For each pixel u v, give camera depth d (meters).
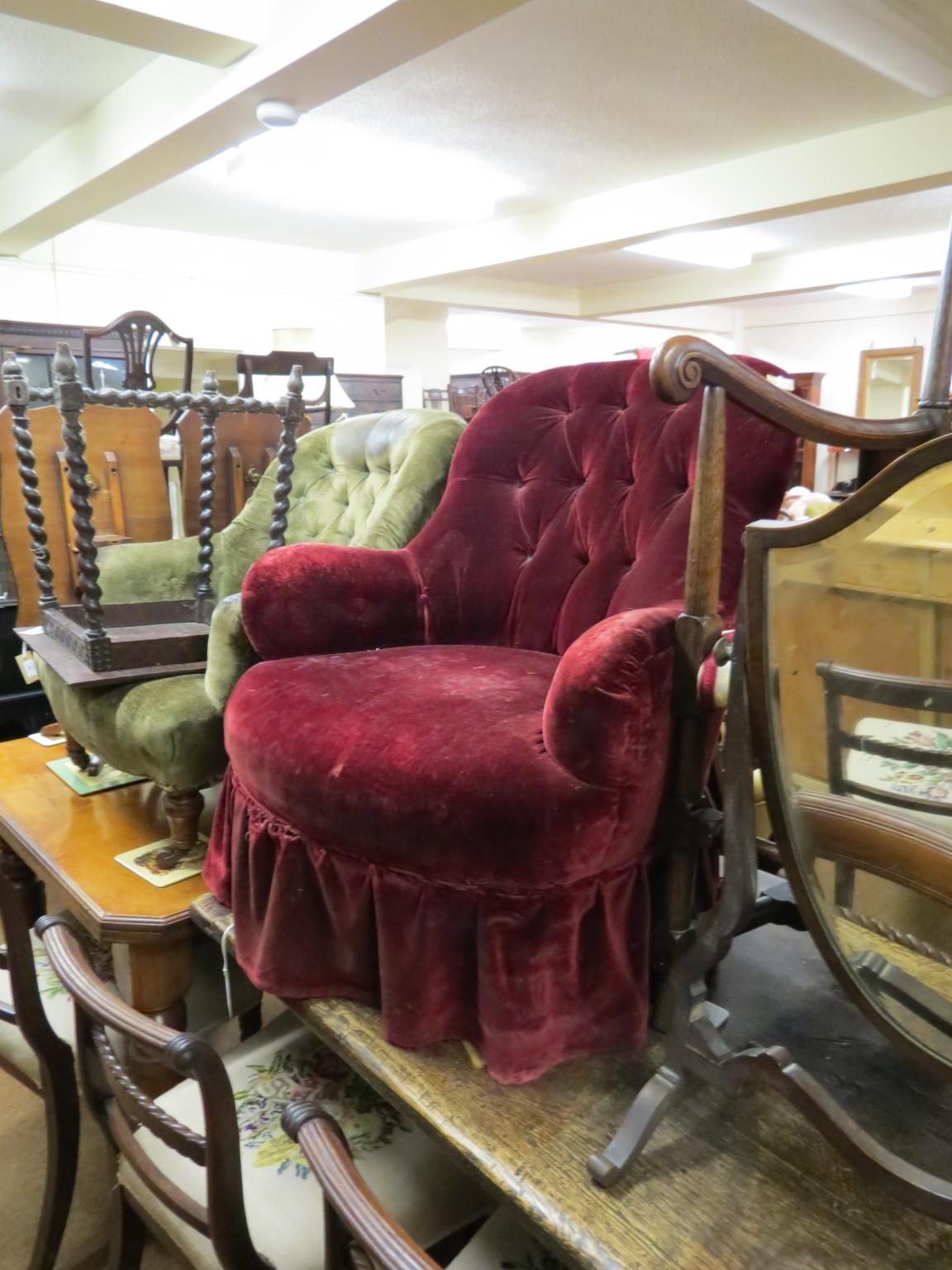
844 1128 0.73
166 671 1.55
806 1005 1.06
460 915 0.98
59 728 2.18
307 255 6.16
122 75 3.30
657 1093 0.85
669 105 3.57
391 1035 1.02
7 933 1.03
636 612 0.93
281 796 1.08
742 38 2.97
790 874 0.79
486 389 6.70
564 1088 0.96
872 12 2.75
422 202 4.91
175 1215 0.91
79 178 3.81
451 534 1.62
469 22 2.38
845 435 0.87
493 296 7.23
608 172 4.47
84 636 1.52
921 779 0.71
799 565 0.73
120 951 1.43
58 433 2.16
